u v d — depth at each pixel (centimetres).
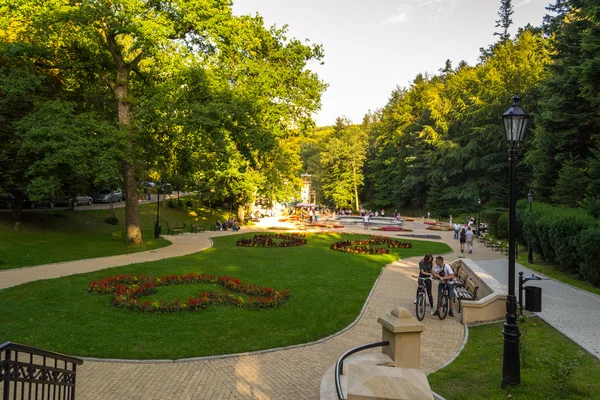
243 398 666
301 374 769
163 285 1408
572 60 2634
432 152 6594
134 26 1962
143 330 982
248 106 2434
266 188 4450
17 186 2344
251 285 1384
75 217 3158
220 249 2353
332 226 4659
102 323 1021
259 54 3456
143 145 2375
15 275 1565
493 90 5366
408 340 571
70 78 2419
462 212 6156
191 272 1623
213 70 2389
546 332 960
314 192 9300
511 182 727
